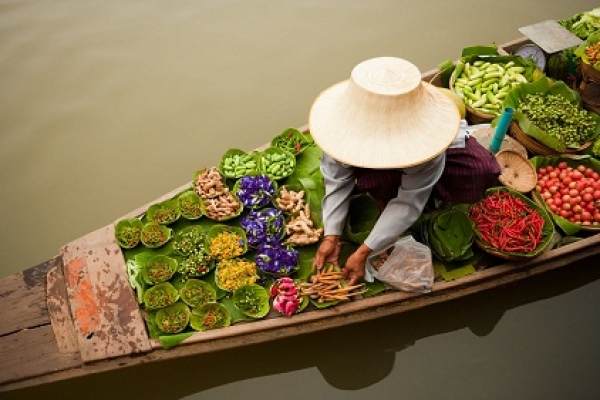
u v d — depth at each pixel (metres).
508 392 3.35
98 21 5.71
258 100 4.99
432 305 3.58
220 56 5.38
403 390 3.42
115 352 3.20
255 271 3.47
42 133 4.78
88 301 3.38
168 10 5.86
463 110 4.16
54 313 3.39
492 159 3.19
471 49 4.52
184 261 3.53
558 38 4.23
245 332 3.23
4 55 5.36
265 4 5.93
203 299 3.38
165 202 3.76
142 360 3.25
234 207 3.70
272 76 5.18
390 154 2.77
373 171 3.08
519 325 3.63
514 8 5.72
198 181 3.80
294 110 4.90
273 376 3.52
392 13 5.75
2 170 4.54
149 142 4.71
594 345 3.51
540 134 3.80
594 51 4.11
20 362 3.23
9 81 5.15
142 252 3.62
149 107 4.96
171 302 3.37
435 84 4.46
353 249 3.54
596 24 4.61
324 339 3.52
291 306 3.22
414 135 2.79
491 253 3.42
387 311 3.36
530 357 3.48
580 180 3.74
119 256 3.55
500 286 3.57
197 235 3.62
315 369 3.54
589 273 3.79
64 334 3.31
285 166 3.89
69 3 5.92
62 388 3.41
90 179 4.49
